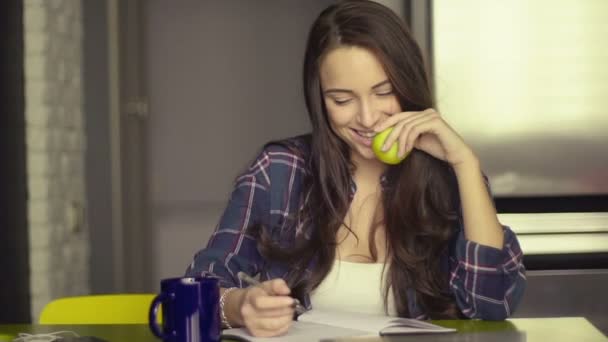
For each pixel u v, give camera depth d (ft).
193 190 13.98
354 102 5.48
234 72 13.91
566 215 8.77
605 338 4.69
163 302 4.48
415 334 4.71
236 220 5.99
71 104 11.65
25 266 10.21
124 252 13.25
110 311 6.33
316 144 5.90
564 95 8.82
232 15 13.88
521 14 8.83
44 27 10.40
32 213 10.30
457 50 8.86
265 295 4.71
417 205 5.72
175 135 13.92
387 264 5.76
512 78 8.84
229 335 4.81
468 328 5.07
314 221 5.91
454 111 8.86
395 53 5.34
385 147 5.42
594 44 8.80
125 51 13.46
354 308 5.68
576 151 8.82
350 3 5.47
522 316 8.77
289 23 13.85
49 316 6.26
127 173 13.43
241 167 13.92
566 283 8.73
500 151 8.86
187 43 13.91
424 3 8.95
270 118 13.91
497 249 5.33
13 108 10.15
